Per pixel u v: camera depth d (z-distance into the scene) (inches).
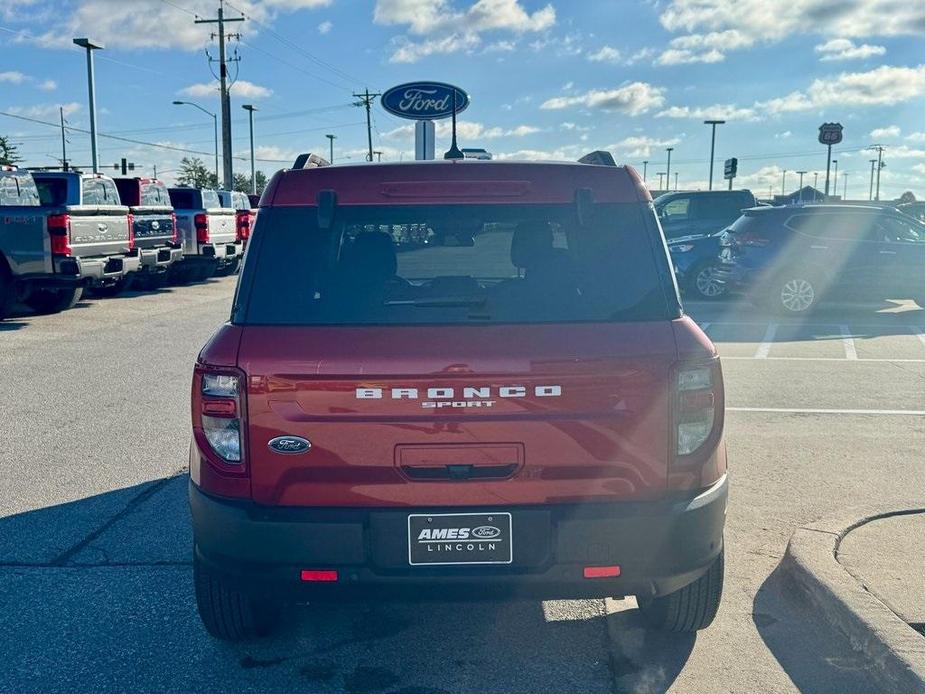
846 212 610.2
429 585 132.5
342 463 130.7
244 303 137.2
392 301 137.2
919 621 155.8
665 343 133.9
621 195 144.7
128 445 288.7
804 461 267.0
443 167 145.3
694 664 154.6
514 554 132.7
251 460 131.6
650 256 140.9
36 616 173.2
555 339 132.6
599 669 153.6
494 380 130.0
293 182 144.7
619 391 131.9
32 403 344.2
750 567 192.1
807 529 196.2
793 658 156.0
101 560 199.8
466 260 143.3
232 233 869.2
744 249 612.1
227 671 153.6
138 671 153.4
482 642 163.9
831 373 402.9
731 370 410.3
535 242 142.9
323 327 134.0
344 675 152.4
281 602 156.5
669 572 134.0
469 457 130.9
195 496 136.1
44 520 223.8
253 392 130.6
